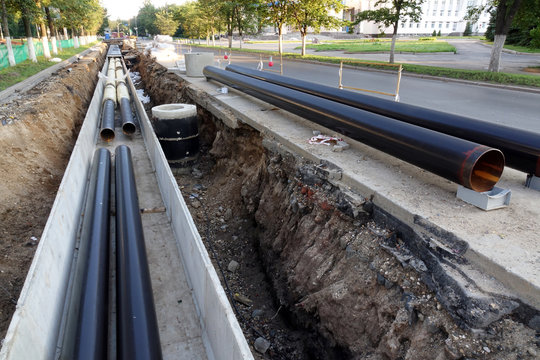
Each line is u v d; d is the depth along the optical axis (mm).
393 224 4496
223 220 8781
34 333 3586
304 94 7930
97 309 4336
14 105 11852
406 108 6332
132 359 3549
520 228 3902
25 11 24484
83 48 48500
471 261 3592
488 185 4410
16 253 6516
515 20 19266
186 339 4578
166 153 11172
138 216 6480
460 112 10289
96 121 12617
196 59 16266
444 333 3467
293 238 6164
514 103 11719
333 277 4906
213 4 43500
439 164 4500
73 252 6012
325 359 4898
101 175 8047
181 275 5668
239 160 9852
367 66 22891
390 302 4051
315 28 30297
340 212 5215
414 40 56156
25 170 9008
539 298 3016
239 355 3135
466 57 30047
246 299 6387
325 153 6359
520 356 2982
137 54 36094
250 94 10586
